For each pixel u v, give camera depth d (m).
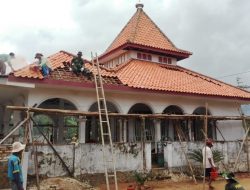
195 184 13.16
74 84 13.55
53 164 11.49
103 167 12.55
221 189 12.12
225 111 19.53
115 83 14.91
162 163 14.95
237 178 14.75
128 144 13.36
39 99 13.56
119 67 18.27
